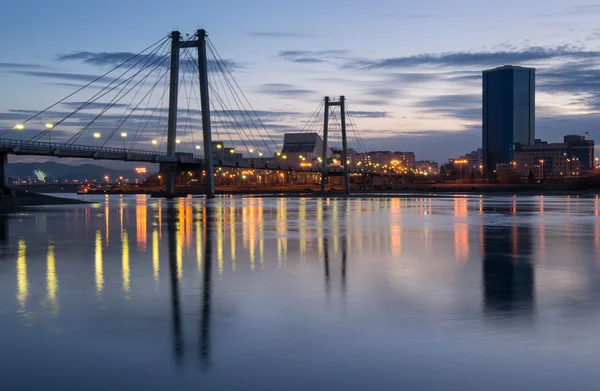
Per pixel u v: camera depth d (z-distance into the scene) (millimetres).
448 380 10898
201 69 145500
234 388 10617
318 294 18469
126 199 153750
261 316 15531
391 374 11195
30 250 31391
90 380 11008
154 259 27312
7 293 18844
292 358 12102
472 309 16234
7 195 97750
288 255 28688
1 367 11664
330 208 86625
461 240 36062
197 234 41219
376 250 30766
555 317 15250
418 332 13875
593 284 20188
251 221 55750
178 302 17359
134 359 12109
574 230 43719
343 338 13438
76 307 16719
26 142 100562
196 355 12328
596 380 10859
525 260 26594
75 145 111875
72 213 74125
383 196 173875
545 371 11297
